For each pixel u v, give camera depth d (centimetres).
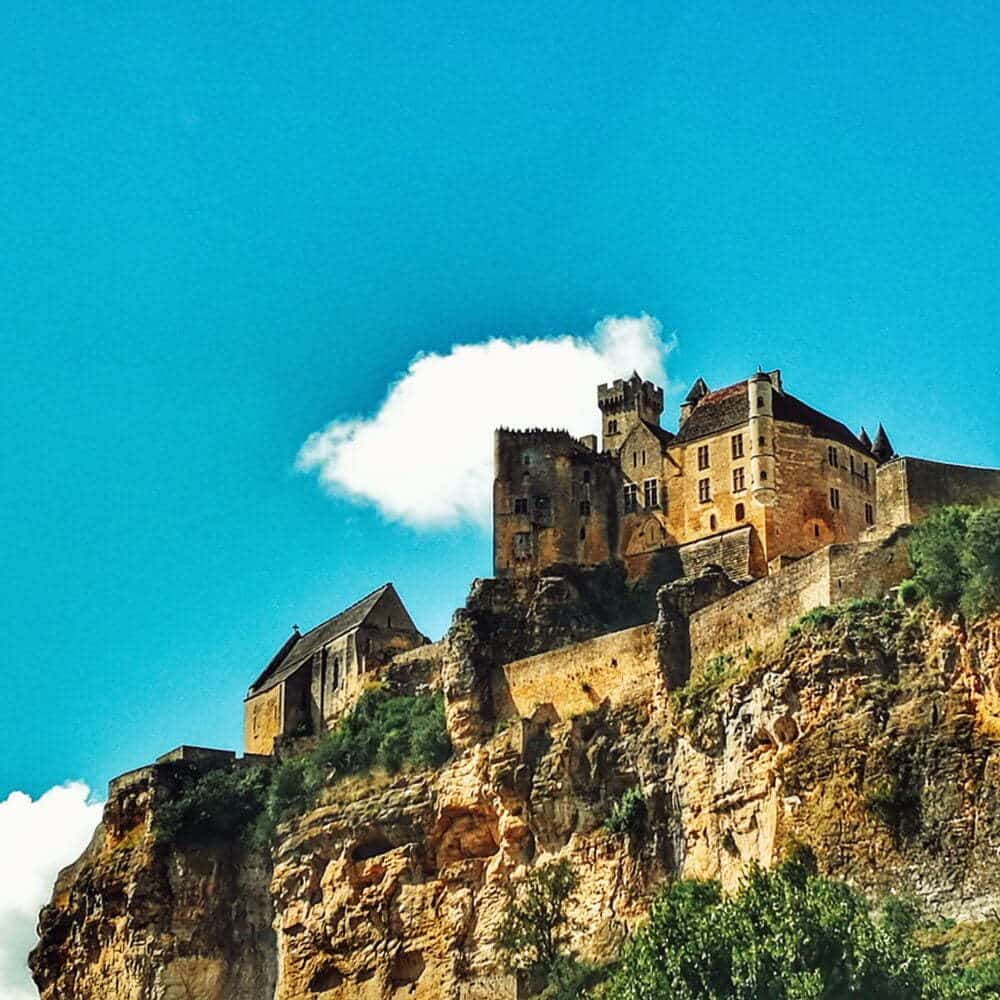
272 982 16312
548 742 14762
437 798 15388
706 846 13075
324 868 15888
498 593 17075
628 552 17750
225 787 17288
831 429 17575
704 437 17538
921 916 11288
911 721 11900
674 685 13875
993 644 11738
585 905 13775
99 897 17288
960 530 12312
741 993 9706
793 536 17025
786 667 12644
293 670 18438
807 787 12150
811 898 10175
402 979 15062
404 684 17225
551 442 18162
